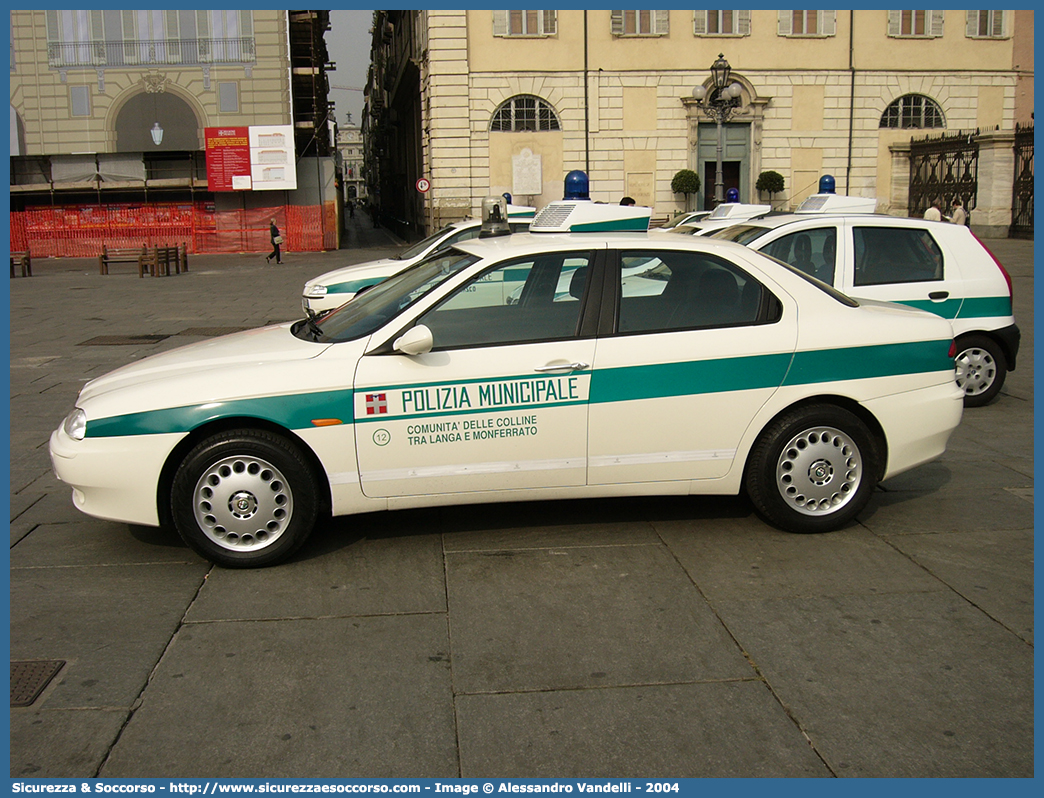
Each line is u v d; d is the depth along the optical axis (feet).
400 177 173.47
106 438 14.26
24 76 126.21
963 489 18.65
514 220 35.37
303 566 14.93
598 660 11.87
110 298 61.67
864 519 16.97
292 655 12.04
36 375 31.99
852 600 13.53
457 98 102.22
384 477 14.84
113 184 126.82
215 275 84.33
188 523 14.49
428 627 12.79
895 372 15.99
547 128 104.06
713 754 9.93
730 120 105.40
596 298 15.39
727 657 11.93
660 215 106.63
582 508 17.62
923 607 13.29
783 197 108.17
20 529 16.76
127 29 125.39
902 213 110.93
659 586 14.06
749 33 104.32
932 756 9.87
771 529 16.44
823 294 16.16
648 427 15.33
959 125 109.70
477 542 15.92
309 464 14.82
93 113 127.24
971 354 25.73
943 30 107.24
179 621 13.01
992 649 12.09
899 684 11.27
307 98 141.90
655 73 103.71
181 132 127.95
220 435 14.43
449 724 10.48
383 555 15.35
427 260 17.90
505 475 15.14
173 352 16.66
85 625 12.89
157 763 9.83
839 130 107.76
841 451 15.96
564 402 15.07
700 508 17.57
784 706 10.81
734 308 15.72
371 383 14.62
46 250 127.34
